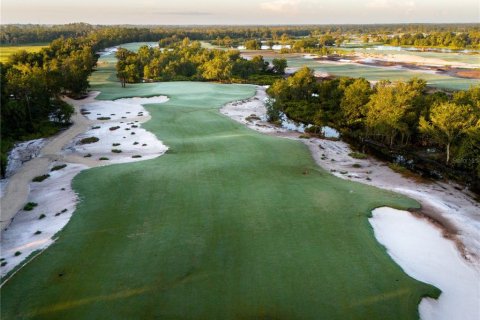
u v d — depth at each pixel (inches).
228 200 1740.9
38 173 2188.7
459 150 2321.6
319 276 1218.0
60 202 1764.3
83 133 3024.1
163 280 1202.6
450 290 1214.9
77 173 2138.3
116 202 1731.1
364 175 2247.8
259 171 2137.1
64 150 2613.2
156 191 1836.9
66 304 1107.3
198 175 2046.0
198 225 1526.8
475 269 1330.0
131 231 1488.7
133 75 5506.9
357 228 1517.0
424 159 2640.3
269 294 1138.0
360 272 1243.2
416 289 1175.6
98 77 5974.4
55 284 1190.9
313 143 2876.5
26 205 1754.4
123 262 1291.8
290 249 1363.2
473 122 2353.6
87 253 1348.4
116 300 1119.0
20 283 1201.4
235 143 2669.8
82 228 1517.0
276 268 1256.2
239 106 4114.2
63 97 4338.1
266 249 1362.0
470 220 1701.5
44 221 1599.4
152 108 3831.2
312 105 3956.7
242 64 6579.7
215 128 3181.6
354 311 1078.4
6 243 1448.1
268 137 2896.2
